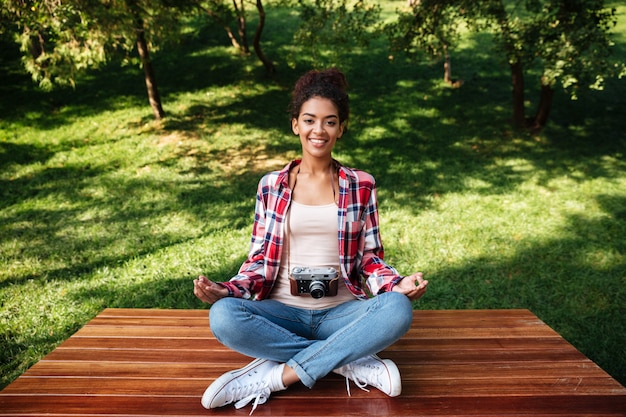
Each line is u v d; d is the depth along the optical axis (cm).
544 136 821
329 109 191
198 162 718
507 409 184
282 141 797
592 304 396
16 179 660
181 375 204
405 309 179
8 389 193
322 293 191
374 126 862
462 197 608
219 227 525
